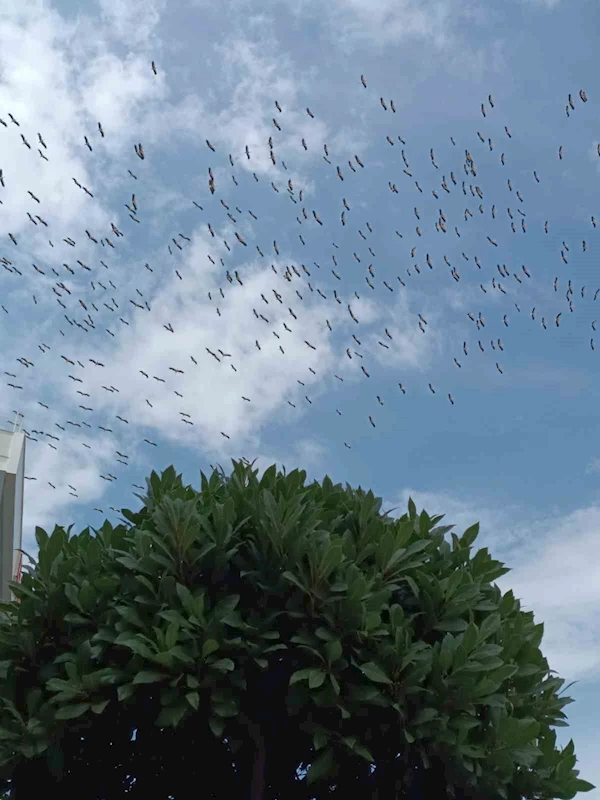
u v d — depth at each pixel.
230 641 5.63
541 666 6.37
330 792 6.38
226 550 6.17
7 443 19.83
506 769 5.55
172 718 5.35
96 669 5.86
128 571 6.15
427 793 6.06
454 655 5.72
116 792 6.32
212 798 6.45
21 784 6.08
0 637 6.01
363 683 5.78
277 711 6.06
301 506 6.32
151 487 6.95
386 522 6.73
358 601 5.79
